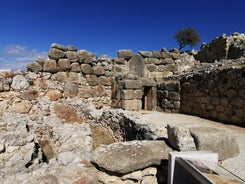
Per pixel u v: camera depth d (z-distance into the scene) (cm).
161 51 1327
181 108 883
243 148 365
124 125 566
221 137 297
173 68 1299
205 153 257
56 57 891
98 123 751
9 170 306
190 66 1312
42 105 805
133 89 898
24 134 410
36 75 843
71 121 748
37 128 689
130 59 1203
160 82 1021
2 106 731
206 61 1875
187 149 279
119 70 1169
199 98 761
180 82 883
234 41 1568
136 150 282
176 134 289
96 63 1062
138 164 257
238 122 584
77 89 948
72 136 416
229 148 312
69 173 249
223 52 1603
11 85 763
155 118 721
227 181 193
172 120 679
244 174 270
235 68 595
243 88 563
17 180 238
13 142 379
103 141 629
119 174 255
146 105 1057
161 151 288
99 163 255
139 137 458
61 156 292
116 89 975
